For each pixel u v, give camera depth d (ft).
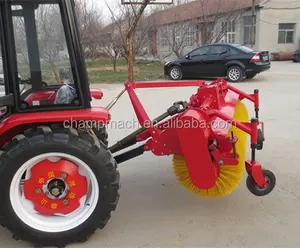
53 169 9.21
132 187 12.84
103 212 9.31
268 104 26.35
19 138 8.86
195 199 11.85
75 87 9.18
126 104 27.61
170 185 12.95
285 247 9.23
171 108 12.00
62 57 9.14
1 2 8.43
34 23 8.90
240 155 10.72
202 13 64.85
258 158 15.37
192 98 11.64
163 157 15.71
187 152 9.38
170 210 11.16
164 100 29.12
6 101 8.75
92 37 59.06
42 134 8.86
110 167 9.16
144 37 62.80
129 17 48.49
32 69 9.16
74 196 9.44
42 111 9.11
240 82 39.75
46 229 9.25
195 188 10.62
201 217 10.72
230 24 71.82
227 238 9.64
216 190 10.42
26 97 9.18
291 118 22.08
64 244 9.36
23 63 9.07
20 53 8.99
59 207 9.49
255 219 10.55
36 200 9.38
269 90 33.17
